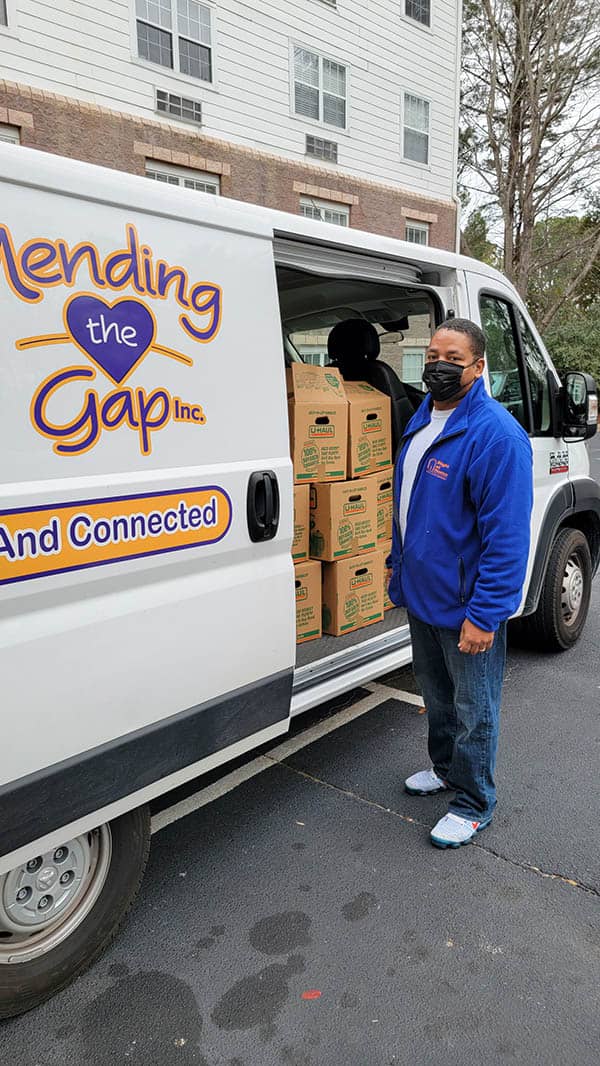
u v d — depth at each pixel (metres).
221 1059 1.84
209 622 2.18
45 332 1.72
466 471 2.33
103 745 1.93
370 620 3.53
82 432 1.81
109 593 1.92
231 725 2.31
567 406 3.93
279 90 11.05
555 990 2.02
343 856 2.62
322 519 3.26
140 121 9.50
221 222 2.17
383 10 12.33
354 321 3.71
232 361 2.20
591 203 16.62
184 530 2.08
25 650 1.72
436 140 13.74
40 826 1.80
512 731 3.52
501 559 2.26
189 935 2.26
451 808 2.73
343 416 3.27
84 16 8.84
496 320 3.71
